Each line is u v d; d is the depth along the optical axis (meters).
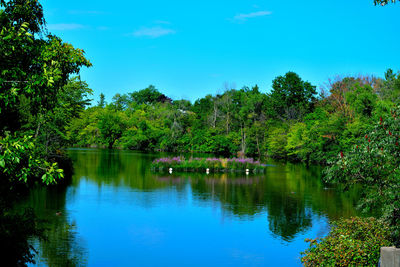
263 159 47.28
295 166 36.78
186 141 58.81
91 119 68.56
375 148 6.11
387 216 6.14
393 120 6.34
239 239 10.82
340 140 34.97
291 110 57.56
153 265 8.66
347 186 6.76
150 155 46.88
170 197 17.22
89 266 8.44
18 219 6.01
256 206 15.49
